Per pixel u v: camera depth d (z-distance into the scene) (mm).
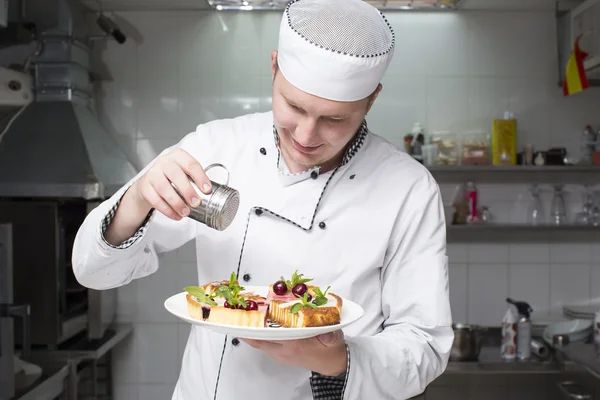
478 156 2824
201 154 1318
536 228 2771
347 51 1008
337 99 1019
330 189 1263
